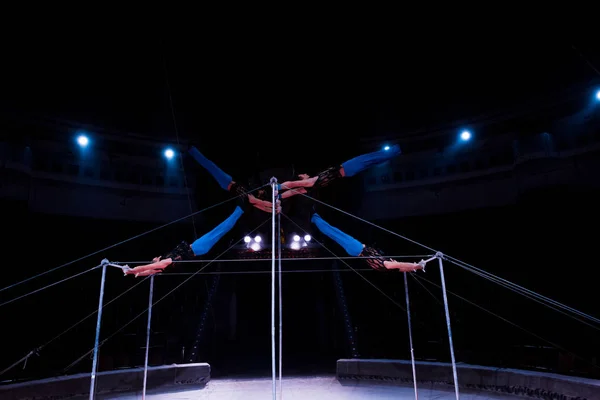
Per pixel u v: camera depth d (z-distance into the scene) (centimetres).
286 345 1725
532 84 1680
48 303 1647
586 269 1534
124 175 1958
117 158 1933
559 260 1600
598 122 1547
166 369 1015
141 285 1858
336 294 1925
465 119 1844
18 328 1538
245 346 1716
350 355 1525
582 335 1432
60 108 1747
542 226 1653
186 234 2028
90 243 1872
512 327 1541
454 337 1510
